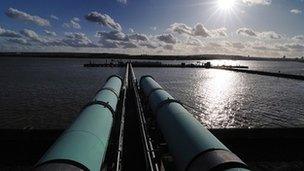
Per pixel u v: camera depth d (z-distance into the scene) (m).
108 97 22.44
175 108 18.70
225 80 83.38
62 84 62.91
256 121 33.66
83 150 11.34
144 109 29.05
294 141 20.86
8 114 33.25
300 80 85.38
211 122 32.94
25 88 55.78
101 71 108.31
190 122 15.23
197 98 48.78
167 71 118.81
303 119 35.00
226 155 11.05
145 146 16.59
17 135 20.41
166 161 17.20
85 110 17.09
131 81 53.28
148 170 14.53
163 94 24.92
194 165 11.36
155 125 22.69
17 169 17.36
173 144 14.30
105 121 15.90
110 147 17.45
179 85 67.44
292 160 19.17
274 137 20.86
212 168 10.44
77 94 48.62
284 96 53.31
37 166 10.23
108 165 15.54
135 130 21.91
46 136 20.62
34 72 101.19
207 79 85.56
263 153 20.12
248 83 75.81
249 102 46.09
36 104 39.28
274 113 37.88
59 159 10.28
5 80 70.94
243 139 20.84
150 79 38.41
